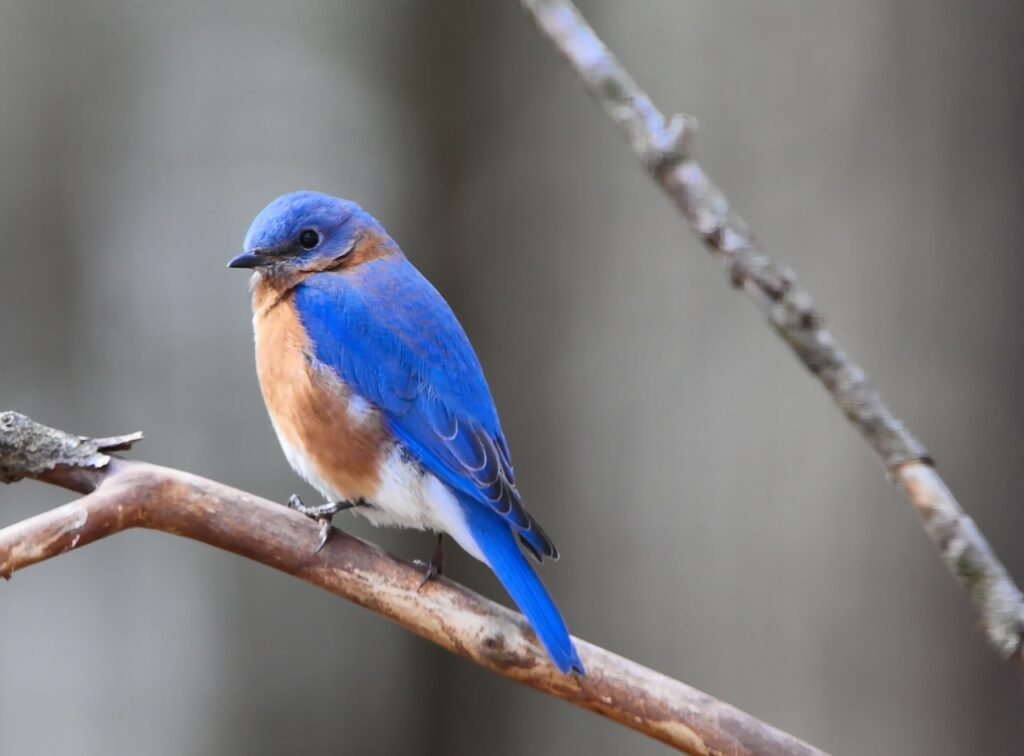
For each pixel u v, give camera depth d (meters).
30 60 12.56
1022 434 10.24
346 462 7.93
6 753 11.98
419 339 8.05
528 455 11.56
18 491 12.06
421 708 12.20
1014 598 4.30
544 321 11.70
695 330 11.05
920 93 10.50
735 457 10.77
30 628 12.16
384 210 12.62
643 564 11.02
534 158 11.99
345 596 6.30
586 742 11.65
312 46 13.12
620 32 11.23
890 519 10.28
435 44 12.62
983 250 10.36
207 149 12.86
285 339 8.09
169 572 12.36
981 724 10.06
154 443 12.27
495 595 11.77
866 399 4.53
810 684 10.40
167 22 12.97
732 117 10.84
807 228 10.64
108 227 12.54
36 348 12.25
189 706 12.22
